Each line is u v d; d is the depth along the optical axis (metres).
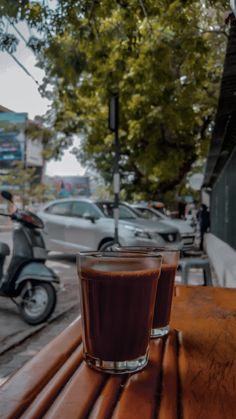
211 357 0.94
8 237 4.10
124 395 0.72
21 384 0.74
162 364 0.88
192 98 8.89
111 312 0.79
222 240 7.57
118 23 4.08
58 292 5.57
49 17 3.36
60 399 0.69
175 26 4.41
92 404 0.68
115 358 0.80
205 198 15.91
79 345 0.97
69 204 8.08
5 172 13.12
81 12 3.51
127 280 0.79
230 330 1.18
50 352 0.92
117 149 7.38
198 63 5.64
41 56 4.10
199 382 0.80
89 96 7.86
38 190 22.09
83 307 0.84
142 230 7.00
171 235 7.31
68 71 4.50
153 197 15.36
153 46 5.32
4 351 3.34
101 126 12.18
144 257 0.82
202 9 4.43
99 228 7.29
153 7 4.04
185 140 11.82
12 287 4.04
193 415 0.66
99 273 0.79
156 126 10.83
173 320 1.29
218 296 1.70
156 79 6.09
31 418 0.62
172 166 11.44
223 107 4.07
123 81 6.86
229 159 6.09
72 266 7.74
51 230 7.95
